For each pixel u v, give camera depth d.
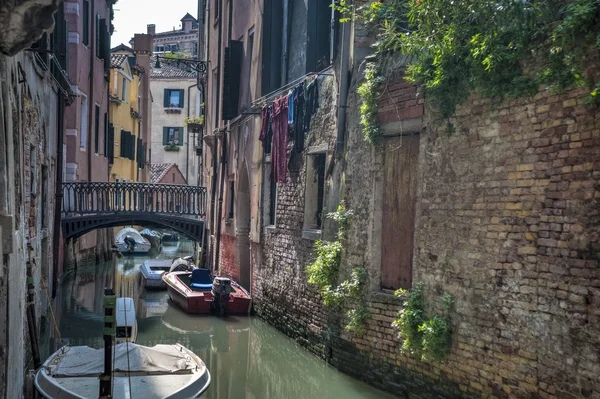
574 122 6.12
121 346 8.48
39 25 4.29
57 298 16.45
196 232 21.62
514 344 6.74
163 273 19.30
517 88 6.65
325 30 11.71
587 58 5.97
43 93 12.36
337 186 10.26
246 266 16.83
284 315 12.53
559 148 6.28
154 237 33.62
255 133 15.11
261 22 14.81
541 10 6.31
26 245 8.80
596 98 5.86
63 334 13.02
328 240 10.43
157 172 41.41
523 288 6.65
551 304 6.32
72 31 20.56
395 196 8.80
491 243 7.06
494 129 7.05
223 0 19.50
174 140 44.97
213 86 21.42
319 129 11.24
